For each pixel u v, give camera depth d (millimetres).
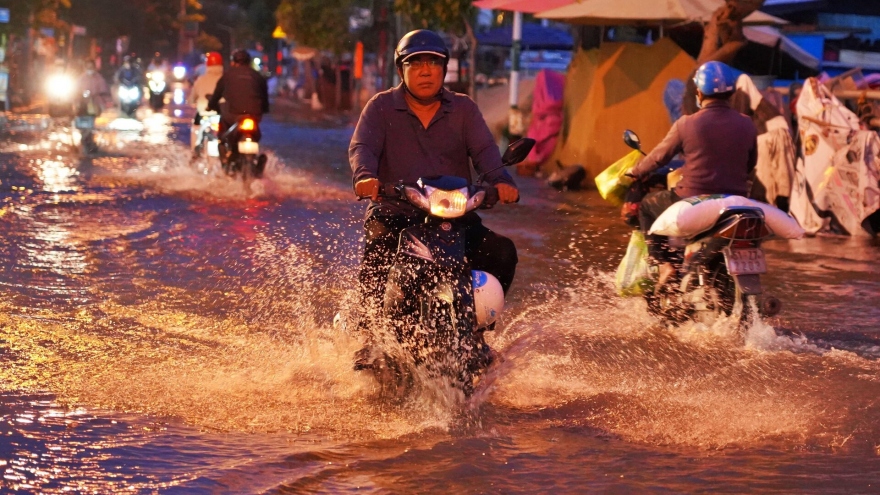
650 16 16797
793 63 22578
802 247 12047
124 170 18125
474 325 5516
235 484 4473
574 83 19672
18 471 4566
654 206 7855
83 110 20906
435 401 5609
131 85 35750
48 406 5477
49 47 47094
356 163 5633
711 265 7504
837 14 26422
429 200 5344
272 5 78688
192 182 16422
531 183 18766
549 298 8672
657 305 7848
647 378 6383
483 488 4512
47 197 14125
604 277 9625
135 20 76562
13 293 8188
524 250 11078
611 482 4629
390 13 43844
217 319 7609
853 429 5469
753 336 7379
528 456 4930
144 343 6863
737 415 5672
